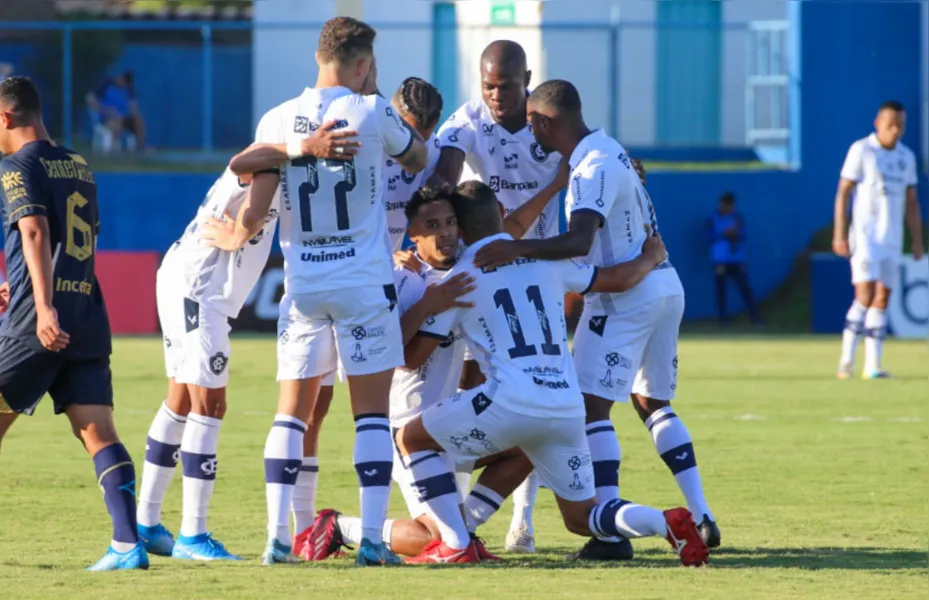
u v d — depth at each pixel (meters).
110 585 16.17
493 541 21.17
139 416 36.78
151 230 79.44
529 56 80.25
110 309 70.50
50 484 25.55
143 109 83.00
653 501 24.06
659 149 84.50
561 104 19.78
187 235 19.39
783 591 15.88
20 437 32.66
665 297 19.97
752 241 81.38
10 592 15.65
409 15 85.62
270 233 19.38
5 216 17.72
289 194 17.92
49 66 82.50
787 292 80.94
